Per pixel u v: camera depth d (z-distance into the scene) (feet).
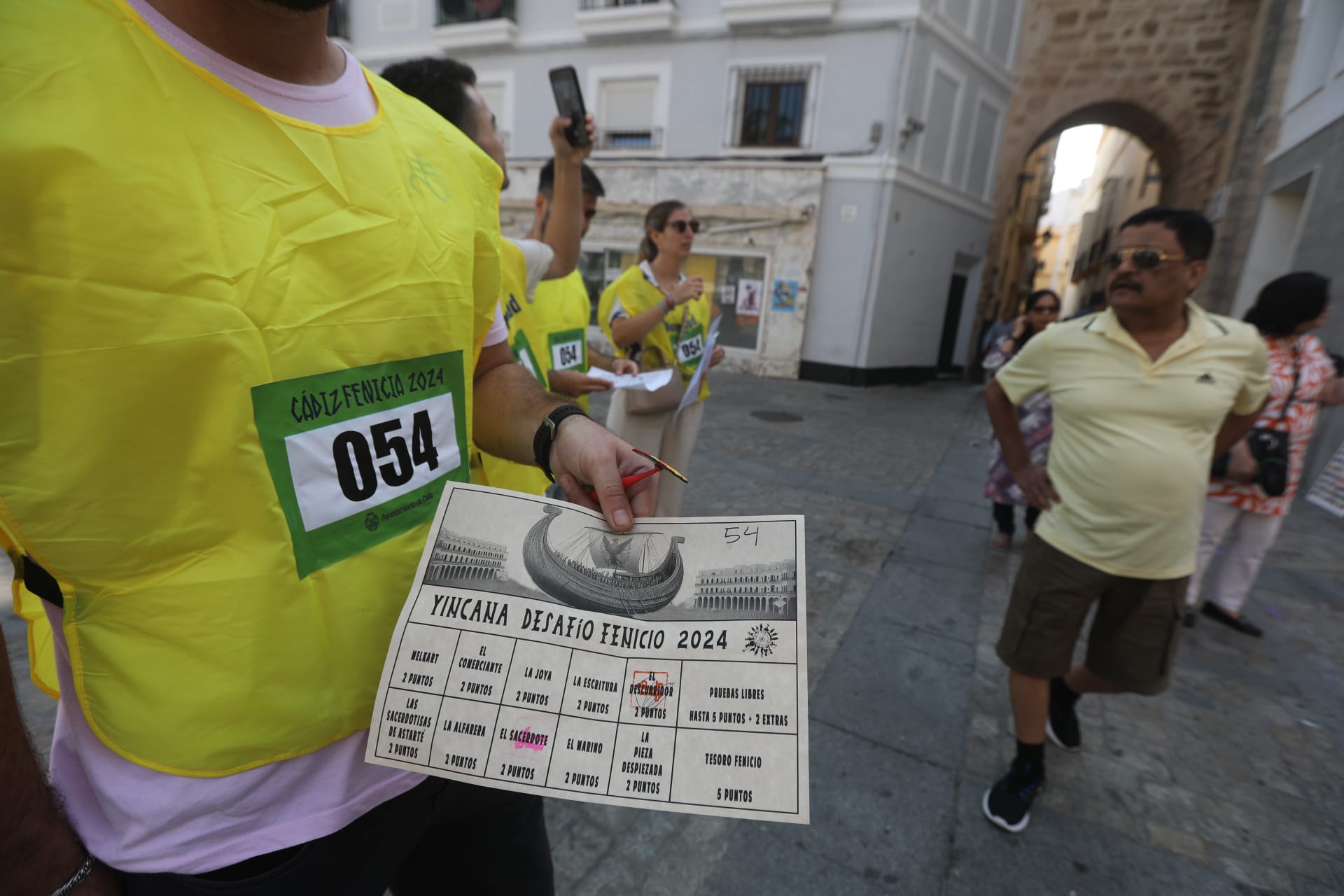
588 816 6.25
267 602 2.02
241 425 1.89
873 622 10.08
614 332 10.00
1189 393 5.74
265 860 2.20
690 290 10.09
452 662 2.23
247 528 1.98
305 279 2.02
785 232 37.27
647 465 2.59
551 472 2.88
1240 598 10.54
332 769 2.31
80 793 2.13
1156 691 6.25
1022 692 6.45
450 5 42.98
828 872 5.76
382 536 2.37
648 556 2.34
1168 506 5.81
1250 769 7.38
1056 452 6.51
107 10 1.70
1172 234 5.55
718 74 37.70
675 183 39.06
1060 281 147.64
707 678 2.21
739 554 2.30
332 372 2.12
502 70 43.11
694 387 9.82
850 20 34.63
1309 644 10.20
